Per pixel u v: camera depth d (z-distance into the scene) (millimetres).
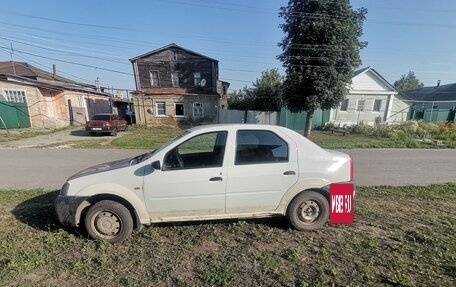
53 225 4113
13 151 11352
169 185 3656
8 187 6320
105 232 3645
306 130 18328
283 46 17875
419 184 6883
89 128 18141
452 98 35688
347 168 4062
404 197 5773
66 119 24375
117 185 3621
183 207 3752
